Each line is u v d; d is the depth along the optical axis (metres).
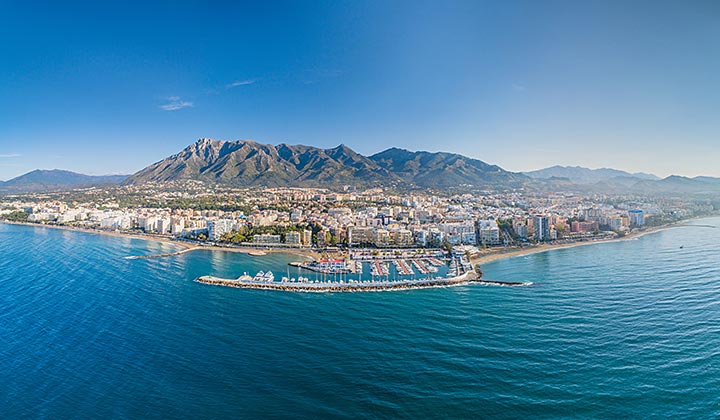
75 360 146.88
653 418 113.00
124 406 120.25
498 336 165.38
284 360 146.00
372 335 167.38
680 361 142.38
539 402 120.19
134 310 199.88
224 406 119.88
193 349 155.12
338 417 114.56
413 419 113.31
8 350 155.00
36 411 118.50
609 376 133.50
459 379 132.38
